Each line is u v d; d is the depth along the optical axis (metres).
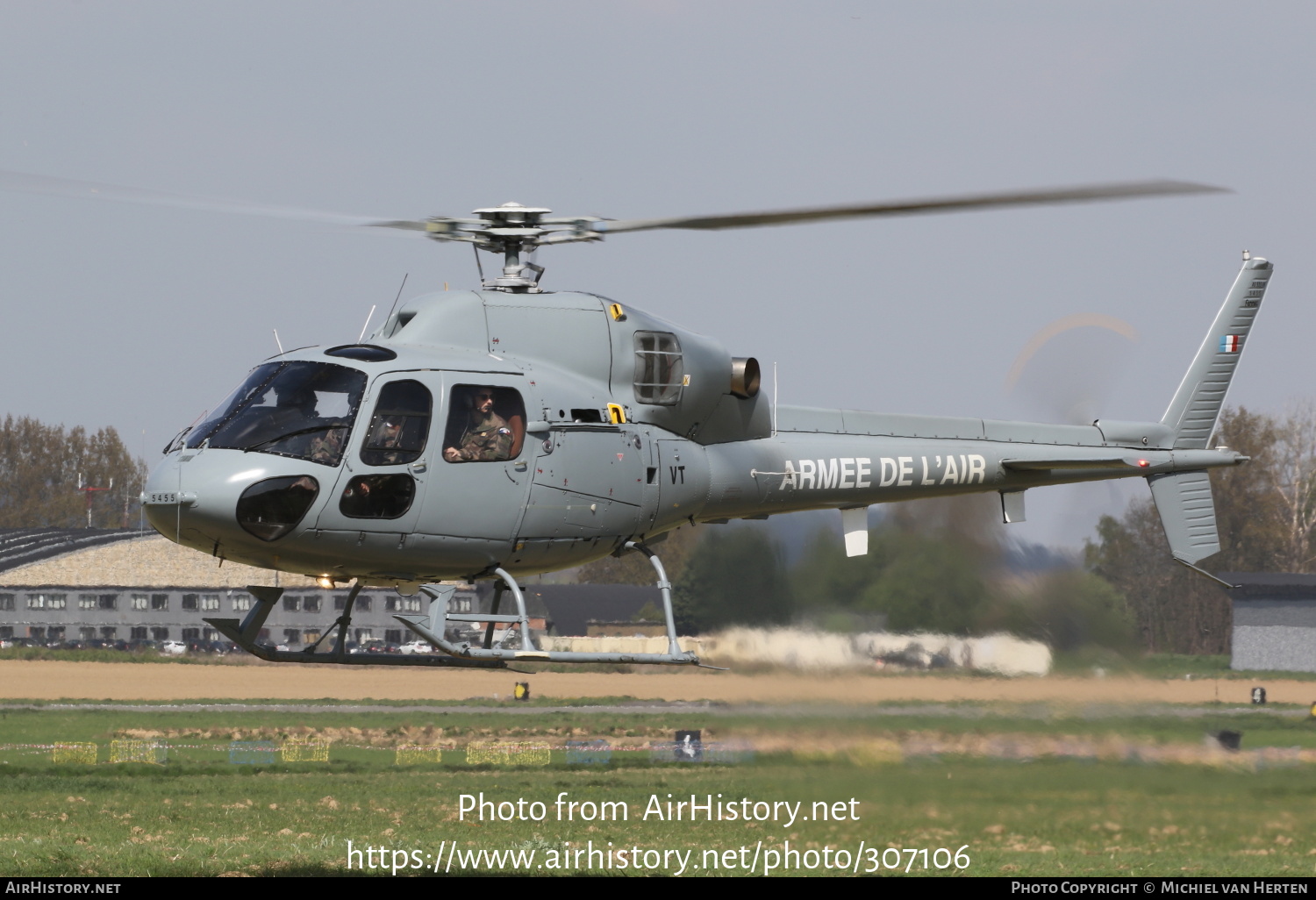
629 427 52.16
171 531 46.12
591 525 50.78
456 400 47.47
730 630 99.38
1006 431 70.75
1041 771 78.81
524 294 51.88
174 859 50.28
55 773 88.44
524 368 49.75
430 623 47.00
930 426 67.75
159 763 96.31
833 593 101.81
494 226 51.31
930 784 73.94
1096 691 97.88
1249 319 79.00
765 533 101.94
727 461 57.75
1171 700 98.25
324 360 47.31
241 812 69.06
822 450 62.47
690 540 102.62
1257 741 102.44
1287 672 195.88
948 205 45.97
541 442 48.84
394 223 49.66
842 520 65.38
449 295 50.62
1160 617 156.25
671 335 54.38
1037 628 100.88
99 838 58.03
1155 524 154.25
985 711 93.31
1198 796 73.00
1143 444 76.25
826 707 93.56
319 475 45.41
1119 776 77.94
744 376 57.34
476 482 47.47
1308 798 72.62
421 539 47.00
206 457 45.59
